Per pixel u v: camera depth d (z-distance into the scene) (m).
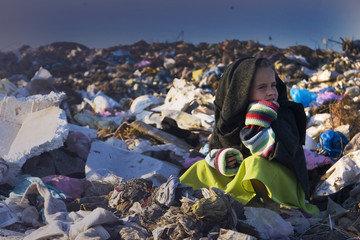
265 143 3.30
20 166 4.60
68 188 4.35
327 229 3.12
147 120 7.92
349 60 14.70
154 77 20.22
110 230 2.95
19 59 28.17
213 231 2.88
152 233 2.94
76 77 23.64
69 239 2.88
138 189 3.67
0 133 5.35
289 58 16.58
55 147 4.77
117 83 15.95
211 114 8.34
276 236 2.97
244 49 28.64
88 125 9.00
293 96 8.30
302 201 3.43
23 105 5.62
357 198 3.54
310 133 6.34
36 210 3.58
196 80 15.74
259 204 3.40
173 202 3.24
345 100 6.62
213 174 3.59
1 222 3.41
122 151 5.16
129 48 41.00
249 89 3.40
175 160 5.23
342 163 3.73
